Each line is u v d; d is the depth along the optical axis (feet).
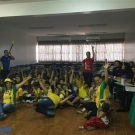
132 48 20.35
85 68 16.24
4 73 17.84
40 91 13.84
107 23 19.13
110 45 29.63
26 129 8.65
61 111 11.54
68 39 30.30
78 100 12.59
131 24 19.71
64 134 8.10
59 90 12.97
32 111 11.55
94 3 11.46
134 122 8.23
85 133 8.21
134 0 10.91
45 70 21.79
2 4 12.81
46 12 12.26
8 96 11.27
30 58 29.78
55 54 32.09
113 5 11.19
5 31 21.44
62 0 11.88
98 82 10.31
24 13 12.60
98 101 9.87
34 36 31.53
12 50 23.27
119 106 12.46
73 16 15.44
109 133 8.23
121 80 11.27
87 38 29.22
